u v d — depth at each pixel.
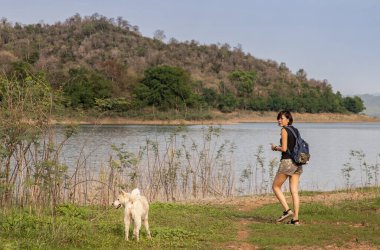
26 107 12.79
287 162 11.36
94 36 173.38
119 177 16.03
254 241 9.83
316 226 11.22
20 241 8.72
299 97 151.75
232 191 20.25
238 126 94.25
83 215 12.00
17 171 12.86
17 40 148.88
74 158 26.56
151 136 49.25
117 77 102.12
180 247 9.33
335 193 16.91
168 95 93.69
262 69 181.50
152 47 179.75
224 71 166.25
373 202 13.94
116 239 9.57
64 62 137.75
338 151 42.16
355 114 165.88
